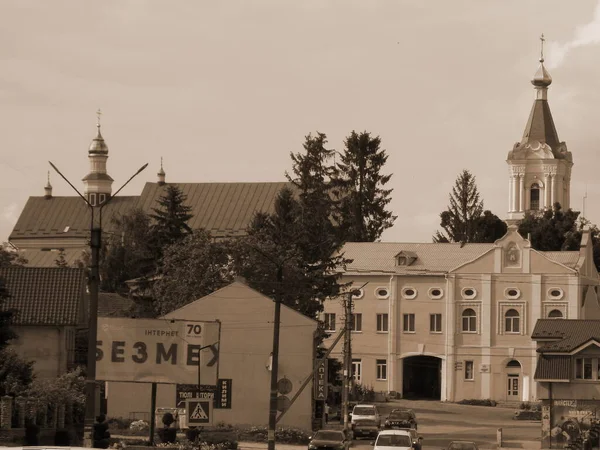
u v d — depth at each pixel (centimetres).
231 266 11656
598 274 14225
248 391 9375
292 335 9438
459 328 13412
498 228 18850
